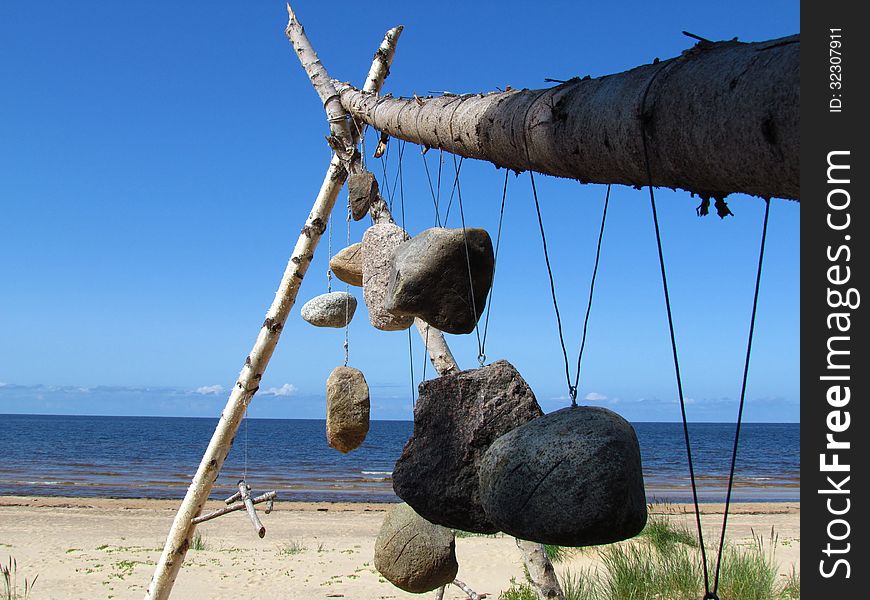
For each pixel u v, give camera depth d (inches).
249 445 3326.8
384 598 414.6
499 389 107.1
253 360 264.1
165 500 1032.2
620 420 91.1
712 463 2496.3
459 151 135.3
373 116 198.2
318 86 240.1
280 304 262.1
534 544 226.5
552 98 101.2
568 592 327.6
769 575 341.7
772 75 68.9
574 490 85.0
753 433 5821.9
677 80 79.8
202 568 488.1
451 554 177.8
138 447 2913.4
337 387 187.6
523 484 89.0
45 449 2667.3
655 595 321.7
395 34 253.0
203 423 7455.7
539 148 104.0
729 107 72.4
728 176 76.7
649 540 415.2
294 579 459.8
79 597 416.2
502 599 374.6
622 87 88.2
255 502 251.3
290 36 250.8
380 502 1067.9
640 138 83.8
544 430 91.3
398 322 168.4
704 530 643.5
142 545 588.4
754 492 1363.2
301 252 257.1
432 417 109.7
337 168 249.3
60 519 757.3
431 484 106.7
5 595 413.7
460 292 127.8
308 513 862.5
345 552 553.9
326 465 2164.1
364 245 174.4
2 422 7022.6
